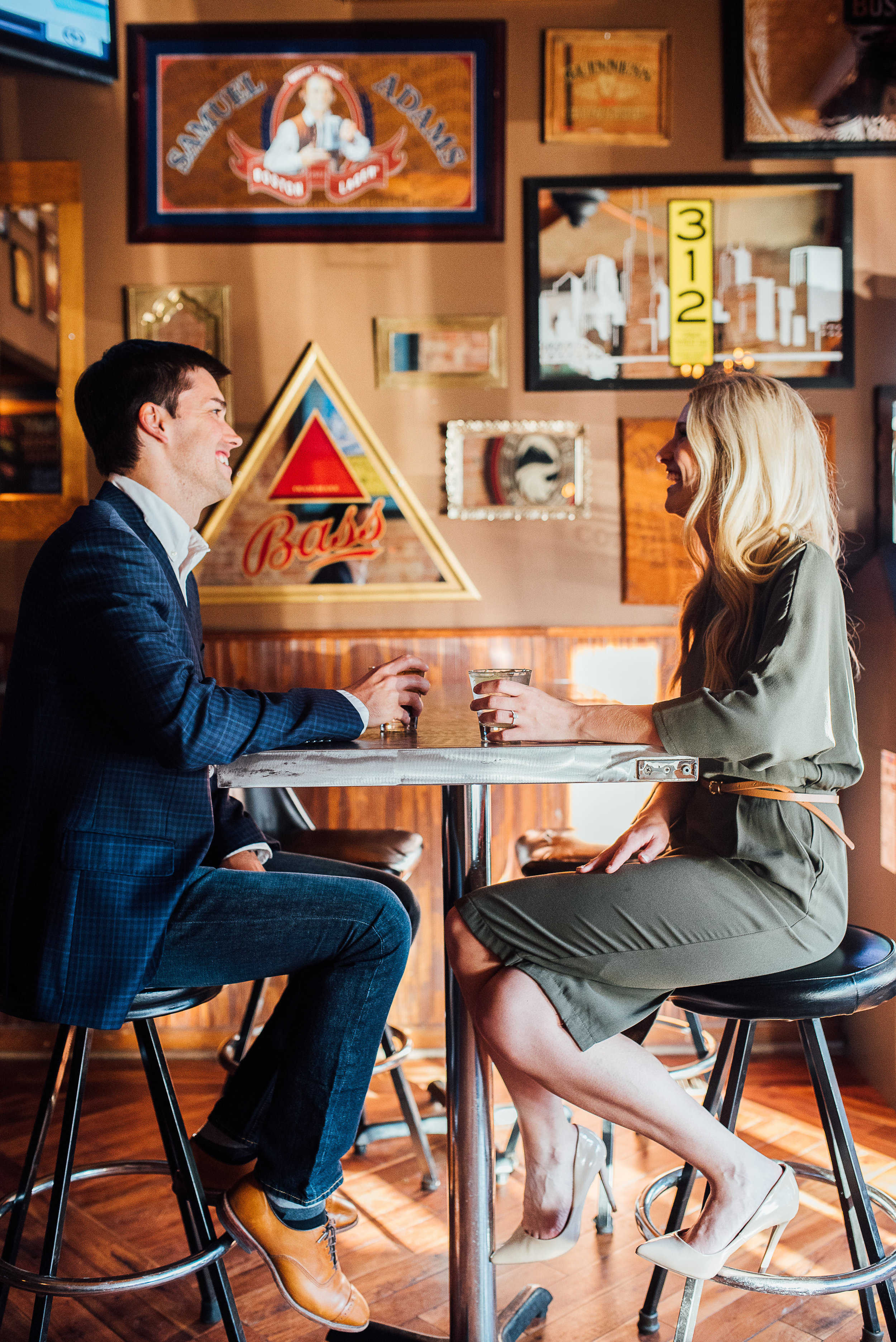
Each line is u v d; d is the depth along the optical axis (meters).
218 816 1.78
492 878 2.95
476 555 2.96
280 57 2.87
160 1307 1.84
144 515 1.63
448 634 2.92
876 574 2.65
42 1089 2.68
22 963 1.44
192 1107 2.59
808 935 1.46
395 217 2.90
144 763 1.48
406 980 2.96
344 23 2.85
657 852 1.54
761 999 1.42
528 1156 1.53
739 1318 1.78
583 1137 1.53
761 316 2.90
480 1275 1.58
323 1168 1.46
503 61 2.87
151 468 1.67
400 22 2.85
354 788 2.94
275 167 2.89
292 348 2.93
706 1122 1.40
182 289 2.90
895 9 2.83
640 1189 2.21
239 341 2.93
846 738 1.54
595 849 2.33
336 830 2.55
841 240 2.89
